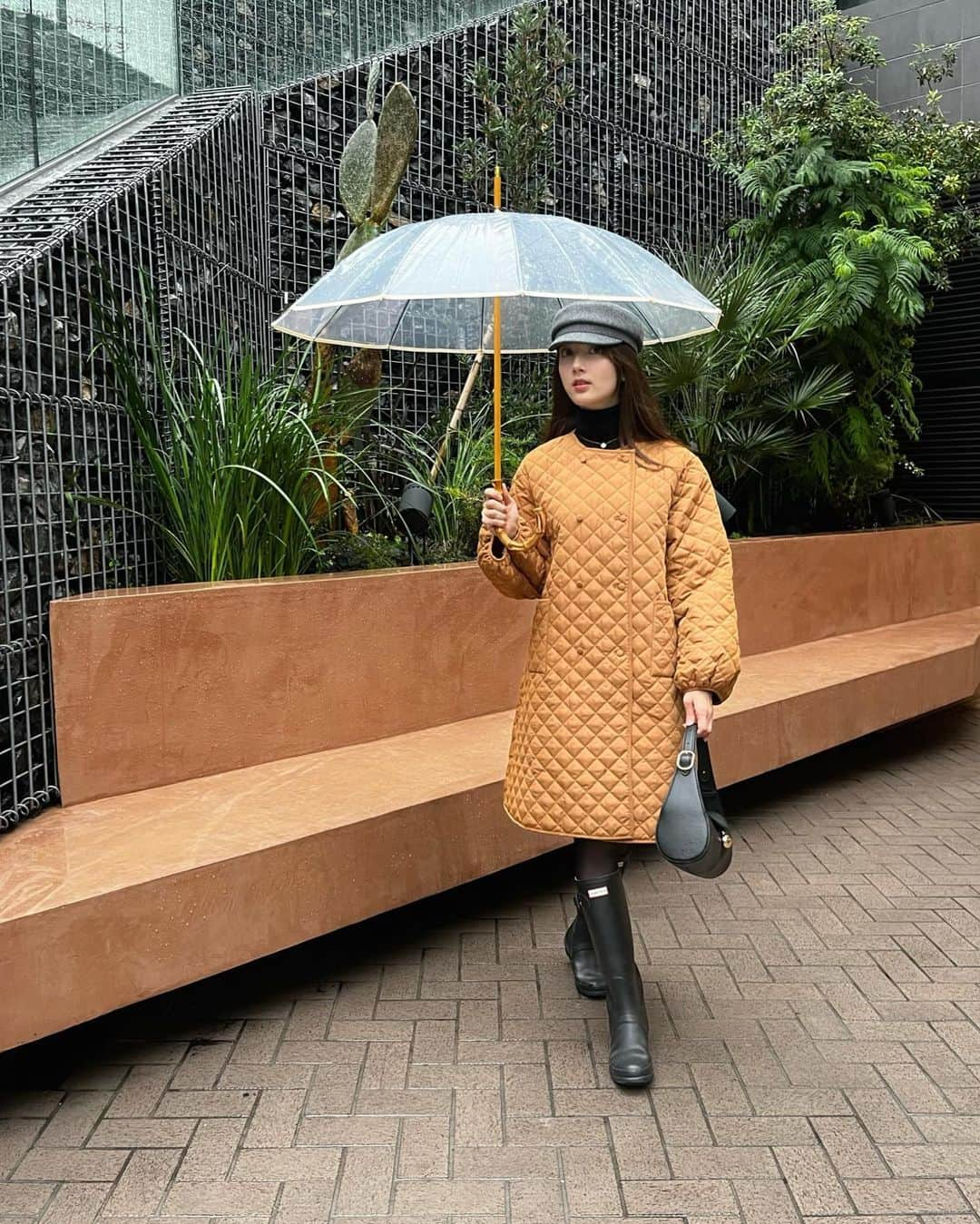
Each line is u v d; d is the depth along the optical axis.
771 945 3.27
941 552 7.30
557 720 2.43
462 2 7.07
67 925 2.25
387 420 6.02
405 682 3.90
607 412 2.50
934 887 3.77
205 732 3.29
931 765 5.59
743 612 5.51
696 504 2.44
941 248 7.68
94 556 3.50
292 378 4.55
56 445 3.27
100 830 2.76
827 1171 2.14
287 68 6.12
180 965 2.47
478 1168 2.16
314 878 2.75
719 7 9.31
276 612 3.45
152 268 4.17
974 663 5.98
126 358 3.72
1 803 2.81
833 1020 2.79
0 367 3.02
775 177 6.99
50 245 3.30
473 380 5.80
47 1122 2.35
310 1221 2.00
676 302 2.45
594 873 2.55
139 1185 2.11
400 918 3.53
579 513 2.43
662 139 8.74
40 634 3.08
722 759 4.13
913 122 8.08
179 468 3.89
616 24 8.23
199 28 5.69
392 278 2.35
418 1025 2.78
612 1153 2.21
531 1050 2.64
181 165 4.46
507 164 6.34
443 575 4.02
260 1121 2.34
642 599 2.40
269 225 5.78
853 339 6.81
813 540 6.00
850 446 7.06
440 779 3.28
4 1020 2.15
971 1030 2.74
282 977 3.08
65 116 4.68
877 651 5.68
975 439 9.37
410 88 6.65
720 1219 2.00
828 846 4.25
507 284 2.22
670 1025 2.77
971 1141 2.25
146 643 3.12
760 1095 2.43
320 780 3.26
